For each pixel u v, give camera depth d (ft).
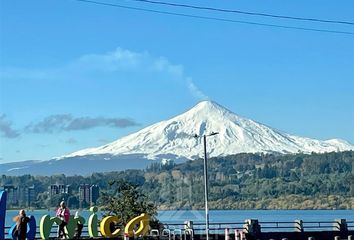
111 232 190.29
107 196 230.48
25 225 160.25
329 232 221.66
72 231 180.75
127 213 223.30
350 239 202.90
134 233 190.70
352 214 607.37
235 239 202.80
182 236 204.64
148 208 228.22
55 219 177.68
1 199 163.22
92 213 188.55
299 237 217.36
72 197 465.06
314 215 569.64
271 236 213.66
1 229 162.40
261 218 481.05
